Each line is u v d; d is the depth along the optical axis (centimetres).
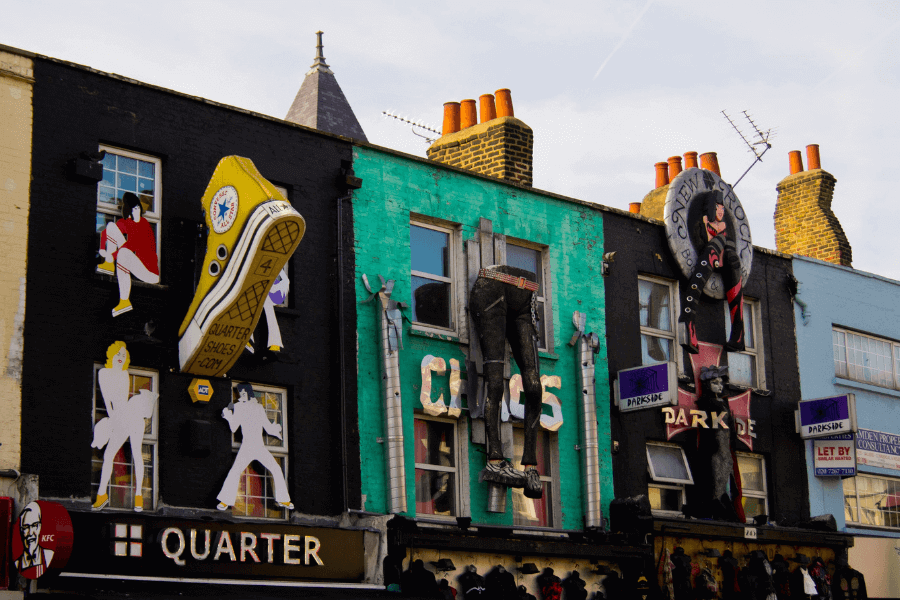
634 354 2181
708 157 2684
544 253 2108
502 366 1892
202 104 1702
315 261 1788
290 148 1797
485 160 2247
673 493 2200
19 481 1400
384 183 1903
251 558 1560
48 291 1496
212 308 1522
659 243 2284
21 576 1331
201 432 1578
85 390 1502
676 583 2022
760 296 2442
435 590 1695
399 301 1855
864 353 2630
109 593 1359
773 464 2353
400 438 1777
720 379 2228
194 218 1645
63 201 1534
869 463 2516
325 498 1712
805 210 2892
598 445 2056
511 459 1919
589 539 1945
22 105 1523
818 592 2225
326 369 1762
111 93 1611
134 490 1524
